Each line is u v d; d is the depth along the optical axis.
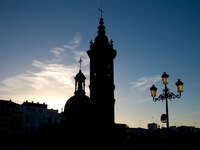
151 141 54.25
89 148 43.28
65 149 48.50
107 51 45.44
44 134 55.28
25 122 82.06
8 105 79.06
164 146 51.72
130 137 57.78
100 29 47.72
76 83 59.19
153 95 22.70
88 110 46.84
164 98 22.05
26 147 58.00
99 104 42.91
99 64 44.59
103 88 43.44
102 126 42.44
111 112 43.00
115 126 44.59
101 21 48.47
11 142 62.56
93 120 43.28
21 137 60.78
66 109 52.47
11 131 76.94
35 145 55.75
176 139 50.47
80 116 49.22
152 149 53.12
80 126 47.62
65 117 52.22
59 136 51.44
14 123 78.50
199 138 50.41
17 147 60.06
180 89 21.80
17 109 81.00
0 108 76.94
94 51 45.56
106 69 44.62
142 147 54.50
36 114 86.31
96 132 42.75
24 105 83.75
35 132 59.47
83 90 58.53
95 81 44.12
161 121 22.11
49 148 52.25
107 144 41.91
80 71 60.44
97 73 44.25
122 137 45.53
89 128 44.53
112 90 44.00
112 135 42.69
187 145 48.84
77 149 45.84
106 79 44.09
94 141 42.66
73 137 47.69
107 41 46.72
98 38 46.56
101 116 42.56
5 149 62.66
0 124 75.06
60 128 53.06
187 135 53.00
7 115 77.44
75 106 51.00
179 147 49.19
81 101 51.81
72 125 49.31
